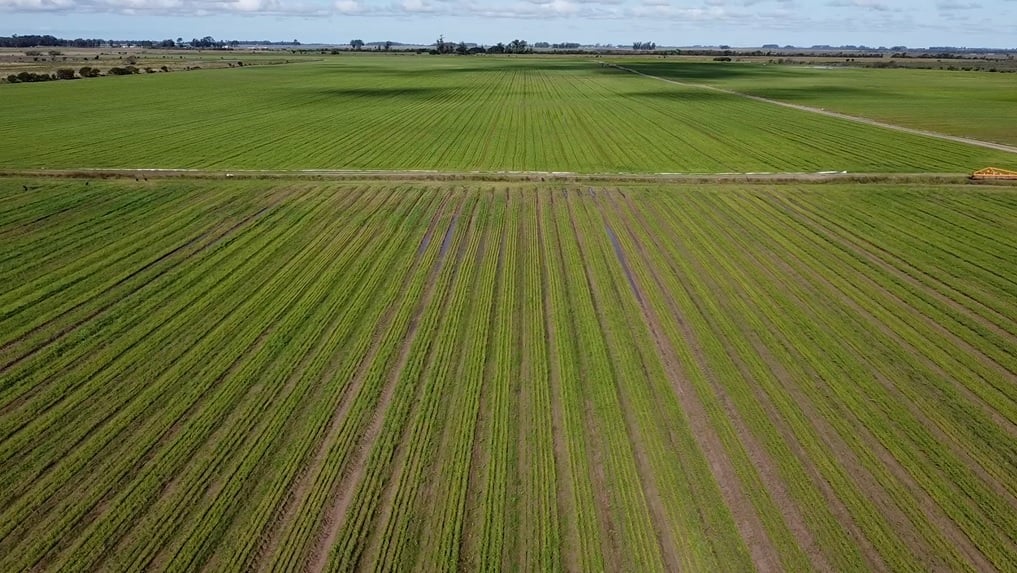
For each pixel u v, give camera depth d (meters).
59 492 14.80
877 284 25.81
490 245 29.70
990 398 18.31
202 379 19.23
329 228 31.94
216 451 16.14
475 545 13.34
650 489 14.84
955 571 12.76
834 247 29.52
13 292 24.81
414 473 15.30
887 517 14.10
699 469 15.45
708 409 17.73
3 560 12.95
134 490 14.87
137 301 24.23
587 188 38.28
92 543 13.39
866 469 15.55
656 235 30.97
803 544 13.38
